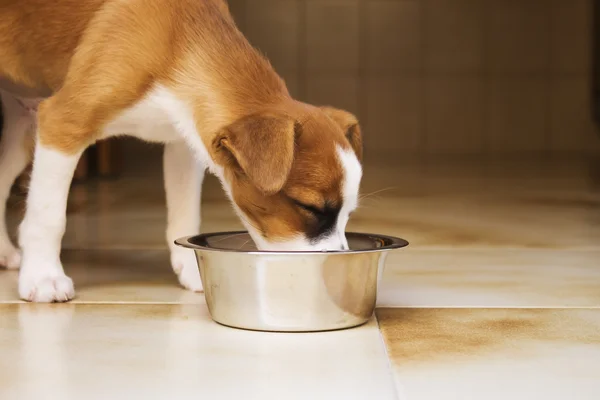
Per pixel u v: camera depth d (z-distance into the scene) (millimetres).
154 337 2113
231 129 2154
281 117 2158
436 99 10516
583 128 10531
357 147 2488
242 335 2141
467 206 5090
